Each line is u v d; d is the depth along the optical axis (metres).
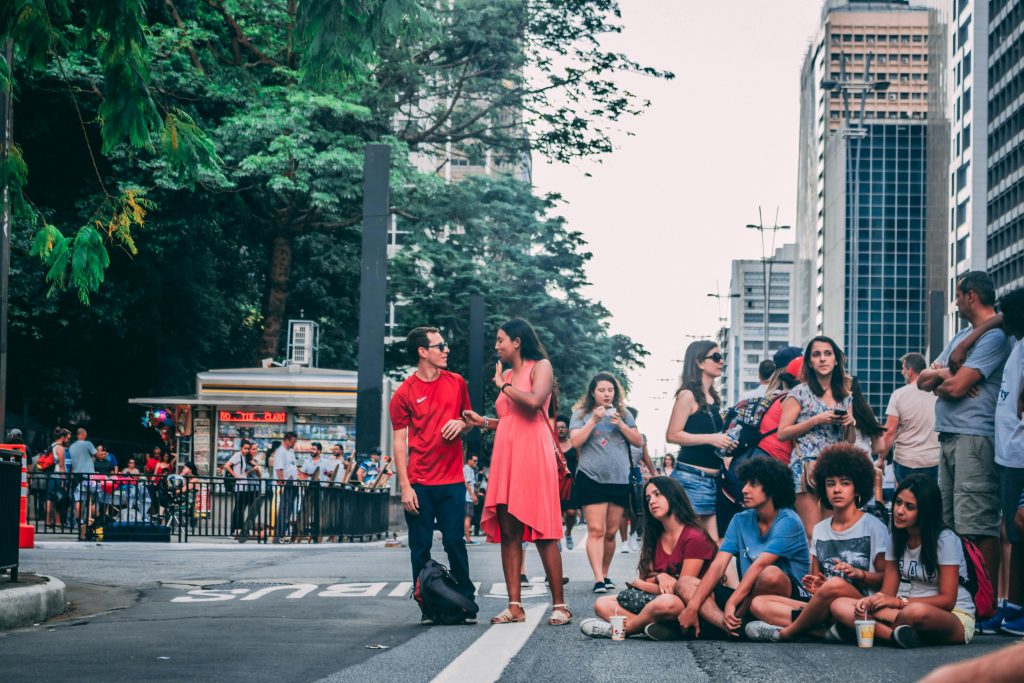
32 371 34.31
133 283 34.91
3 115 11.70
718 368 9.92
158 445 39.09
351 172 33.50
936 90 123.69
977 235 110.00
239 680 5.57
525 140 38.28
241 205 36.25
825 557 7.09
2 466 9.12
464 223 40.03
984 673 1.40
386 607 9.66
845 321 145.12
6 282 14.73
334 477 24.88
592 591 11.07
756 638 6.92
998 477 7.83
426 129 39.88
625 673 5.54
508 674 5.54
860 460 7.05
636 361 65.75
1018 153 101.75
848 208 146.25
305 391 30.62
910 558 6.79
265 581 12.57
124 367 38.56
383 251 23.95
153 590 11.75
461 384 8.55
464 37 36.56
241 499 21.92
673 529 7.34
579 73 37.25
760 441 9.03
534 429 8.09
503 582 12.31
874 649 6.43
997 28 107.00
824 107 168.88
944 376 7.91
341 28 8.23
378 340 24.05
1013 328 7.52
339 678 5.54
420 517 8.37
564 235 53.00
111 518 21.28
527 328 8.17
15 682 5.53
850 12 173.50
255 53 35.31
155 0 33.72
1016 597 7.31
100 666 6.12
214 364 43.97
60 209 33.12
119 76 8.52
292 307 43.25
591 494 10.92
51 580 9.91
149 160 31.27
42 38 8.50
